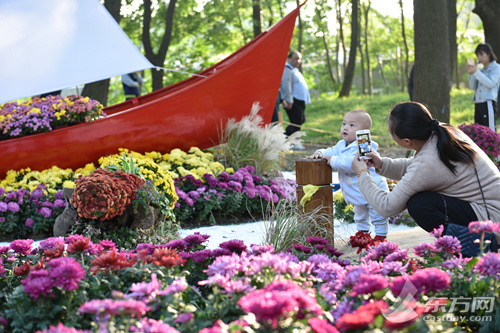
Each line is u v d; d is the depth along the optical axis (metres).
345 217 6.23
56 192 6.17
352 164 3.86
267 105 7.90
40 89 6.43
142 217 5.13
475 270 2.42
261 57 7.58
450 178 3.46
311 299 1.94
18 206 5.93
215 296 2.26
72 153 7.11
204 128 7.62
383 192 3.66
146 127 7.34
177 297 2.27
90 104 7.27
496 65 9.30
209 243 5.30
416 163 3.51
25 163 6.96
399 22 42.44
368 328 1.82
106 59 6.82
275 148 7.44
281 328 1.88
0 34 6.66
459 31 40.75
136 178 5.11
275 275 2.35
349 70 28.09
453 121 16.89
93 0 7.20
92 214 4.80
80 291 2.46
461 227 3.35
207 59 23.17
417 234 5.01
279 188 6.91
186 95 7.41
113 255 2.59
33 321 2.37
